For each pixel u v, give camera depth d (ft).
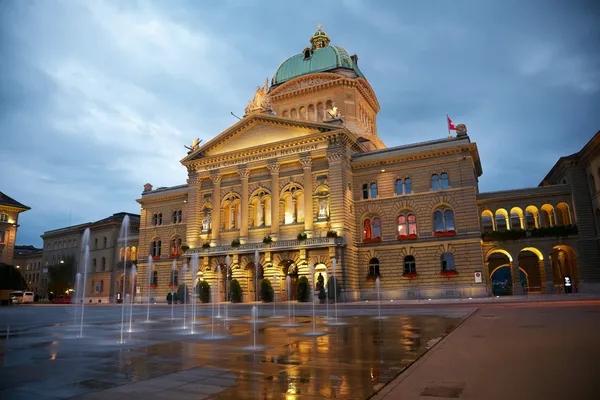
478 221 165.89
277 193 189.67
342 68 244.01
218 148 210.38
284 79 255.09
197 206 209.36
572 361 35.86
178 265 223.71
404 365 37.22
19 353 47.24
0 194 291.38
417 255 172.76
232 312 131.23
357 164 187.52
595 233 157.48
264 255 182.91
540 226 167.12
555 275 216.13
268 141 196.95
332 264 168.45
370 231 184.14
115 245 282.56
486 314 88.89
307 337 59.52
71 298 286.66
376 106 269.03
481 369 33.94
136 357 43.73
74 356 44.78
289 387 30.35
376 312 112.88
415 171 179.01
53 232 333.83
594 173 153.48
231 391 29.48
